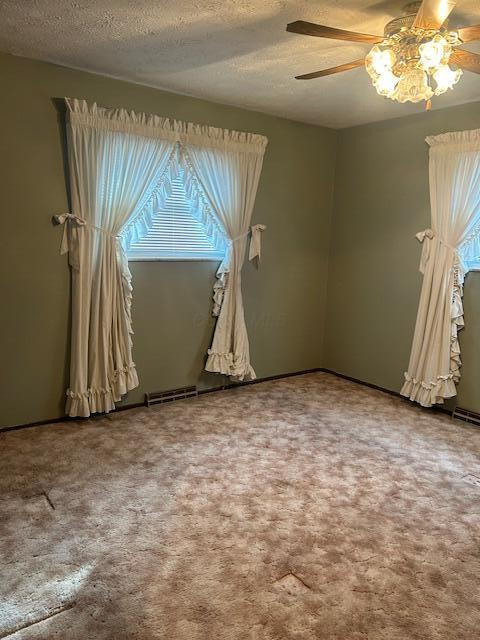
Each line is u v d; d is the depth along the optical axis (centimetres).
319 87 331
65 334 339
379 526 236
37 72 300
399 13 219
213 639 169
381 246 430
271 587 194
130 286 349
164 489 263
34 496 253
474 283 361
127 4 215
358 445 325
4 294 313
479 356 362
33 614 178
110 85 327
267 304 451
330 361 494
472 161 347
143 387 384
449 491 270
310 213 462
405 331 416
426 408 395
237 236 404
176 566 204
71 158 315
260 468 290
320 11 219
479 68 217
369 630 175
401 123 402
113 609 181
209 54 277
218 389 429
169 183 364
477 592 196
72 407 340
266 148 417
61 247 327
